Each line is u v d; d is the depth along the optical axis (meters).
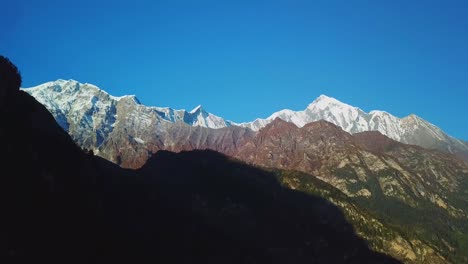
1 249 194.62
